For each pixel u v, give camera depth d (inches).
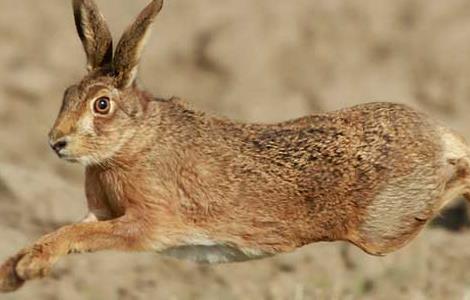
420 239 912.3
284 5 1427.2
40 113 1291.8
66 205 929.5
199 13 1428.4
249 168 657.0
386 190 659.4
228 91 1336.1
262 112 1286.9
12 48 1391.5
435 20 1406.3
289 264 893.2
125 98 644.1
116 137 641.0
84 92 639.1
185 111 661.9
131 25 644.7
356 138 657.6
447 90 1314.0
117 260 885.8
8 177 938.7
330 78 1342.3
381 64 1363.2
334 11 1421.0
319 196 658.8
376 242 670.5
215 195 655.1
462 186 674.2
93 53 656.4
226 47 1379.2
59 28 1425.9
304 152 658.8
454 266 885.8
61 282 864.9
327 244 914.7
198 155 653.9
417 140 660.7
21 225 917.8
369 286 874.8
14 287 635.5
